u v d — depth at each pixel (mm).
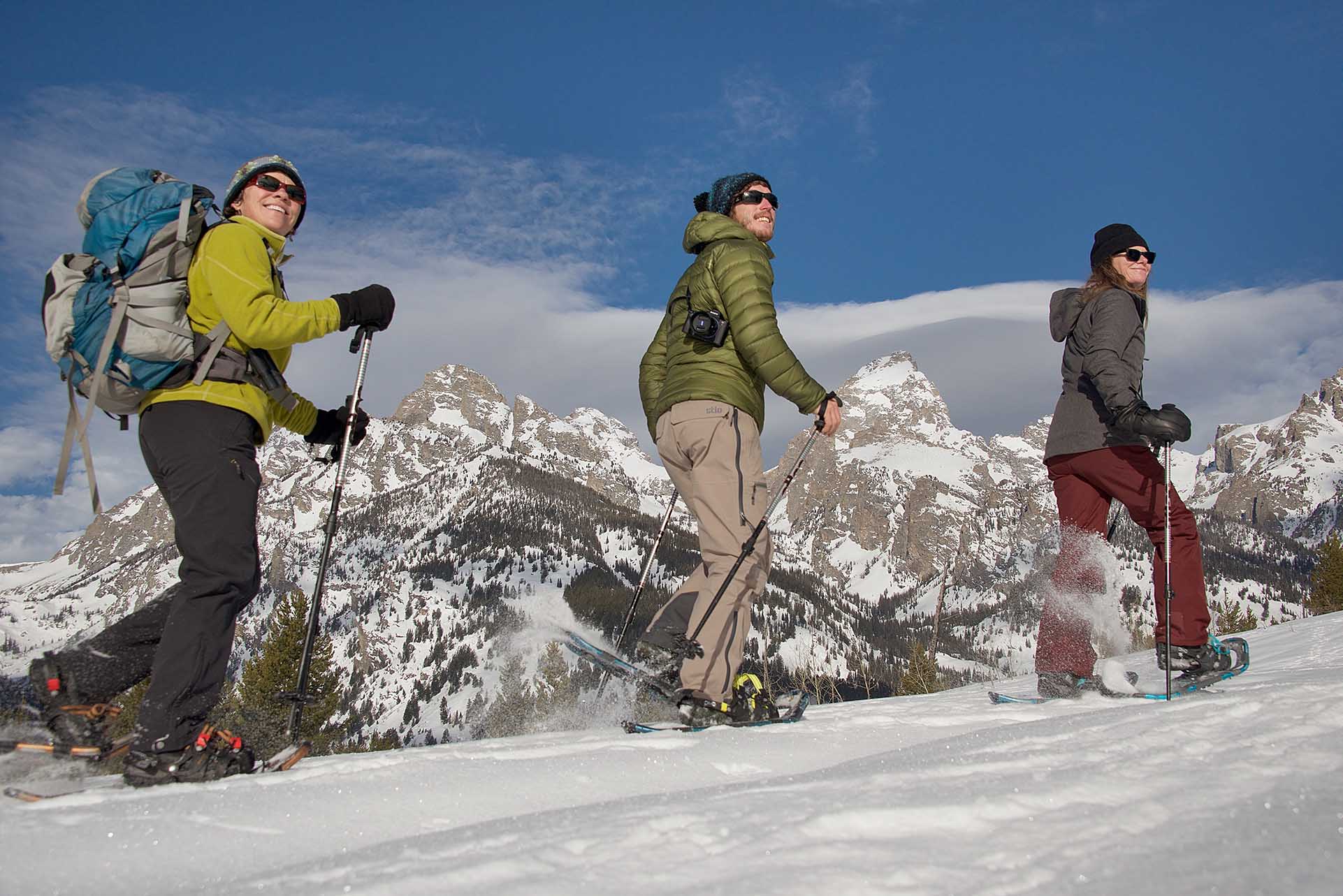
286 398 2717
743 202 3729
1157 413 3576
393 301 3000
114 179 2549
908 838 1181
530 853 1176
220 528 2416
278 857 1512
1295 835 1076
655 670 3268
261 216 2734
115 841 1510
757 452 3365
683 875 1064
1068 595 3750
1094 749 1746
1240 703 2172
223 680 2395
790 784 1606
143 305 2412
